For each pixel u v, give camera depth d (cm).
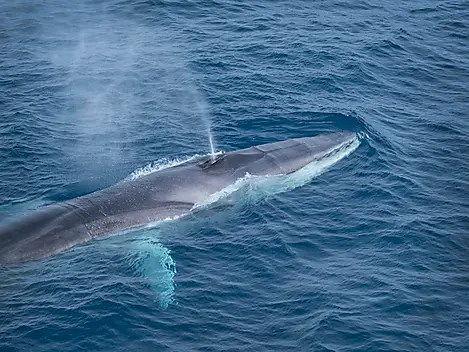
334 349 3422
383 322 3594
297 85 5872
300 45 6494
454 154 5109
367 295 3766
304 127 5278
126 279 3794
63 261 3869
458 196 4634
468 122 5566
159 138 5131
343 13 7256
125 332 3481
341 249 4116
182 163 4634
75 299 3638
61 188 4528
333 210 4425
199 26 6875
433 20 7269
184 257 3988
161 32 6769
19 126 5206
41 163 4803
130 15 7150
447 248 4153
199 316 3600
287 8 7300
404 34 6900
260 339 3481
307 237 4194
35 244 3875
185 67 6103
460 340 3512
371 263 4006
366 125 5306
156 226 4172
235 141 5106
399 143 5172
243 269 3928
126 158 4888
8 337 3409
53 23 7031
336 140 5000
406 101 5819
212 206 4344
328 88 5866
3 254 3797
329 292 3772
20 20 7094
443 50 6700
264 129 5250
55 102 5606
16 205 4309
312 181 4659
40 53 6431
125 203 4206
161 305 3644
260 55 6306
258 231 4212
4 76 5994
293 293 3766
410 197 4581
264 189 4516
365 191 4606
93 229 4041
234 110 5488
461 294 3809
